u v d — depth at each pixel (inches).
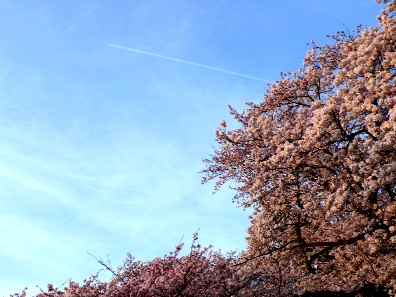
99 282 520.4
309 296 608.4
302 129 585.9
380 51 500.4
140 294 510.3
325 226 595.2
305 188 625.9
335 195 510.0
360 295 592.4
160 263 574.2
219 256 600.7
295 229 631.8
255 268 624.4
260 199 643.5
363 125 511.2
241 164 694.5
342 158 518.0
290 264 647.8
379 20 529.7
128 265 576.1
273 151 613.3
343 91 487.5
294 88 780.0
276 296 578.9
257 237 674.8
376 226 512.1
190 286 543.2
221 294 559.8
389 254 537.3
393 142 444.1
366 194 477.4
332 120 495.5
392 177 456.8
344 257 601.9
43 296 495.8
